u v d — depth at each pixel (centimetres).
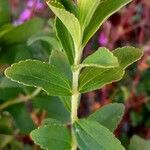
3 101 18
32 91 18
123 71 12
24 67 12
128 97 25
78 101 14
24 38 18
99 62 11
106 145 12
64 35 12
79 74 13
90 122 13
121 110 14
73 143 13
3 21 19
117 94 26
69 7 12
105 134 12
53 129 13
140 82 28
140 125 26
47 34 19
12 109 18
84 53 25
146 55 26
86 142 12
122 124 26
